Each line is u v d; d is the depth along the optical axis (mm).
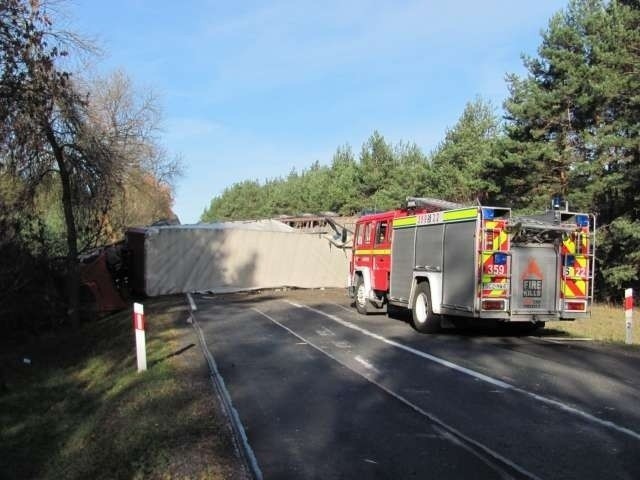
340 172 60531
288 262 28781
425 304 13719
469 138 37719
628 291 12555
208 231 25984
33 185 17219
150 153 26844
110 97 28391
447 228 13102
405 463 5418
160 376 9203
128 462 5848
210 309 19312
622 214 23766
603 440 5980
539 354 10930
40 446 7805
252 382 8734
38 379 12180
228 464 5438
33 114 13312
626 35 22828
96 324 18703
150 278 24312
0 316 17031
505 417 6801
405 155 51438
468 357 10602
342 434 6273
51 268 18859
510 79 27172
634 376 8938
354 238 18828
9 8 11438
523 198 26484
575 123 25812
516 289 12258
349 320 16234
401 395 7859
